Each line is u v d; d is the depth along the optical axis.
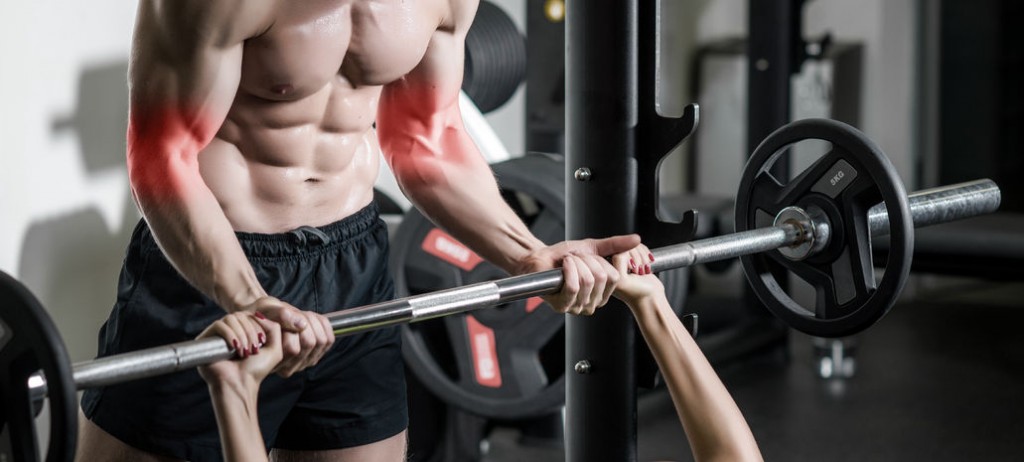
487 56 3.21
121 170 2.64
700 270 5.04
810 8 5.02
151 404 1.60
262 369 1.27
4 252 2.39
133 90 1.48
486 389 2.92
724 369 4.08
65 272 2.53
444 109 1.78
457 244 2.89
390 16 1.64
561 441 3.16
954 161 5.50
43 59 2.44
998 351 4.29
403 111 1.77
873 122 5.04
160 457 1.63
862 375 3.99
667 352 1.56
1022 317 4.80
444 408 3.05
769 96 3.96
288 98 1.59
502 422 3.19
